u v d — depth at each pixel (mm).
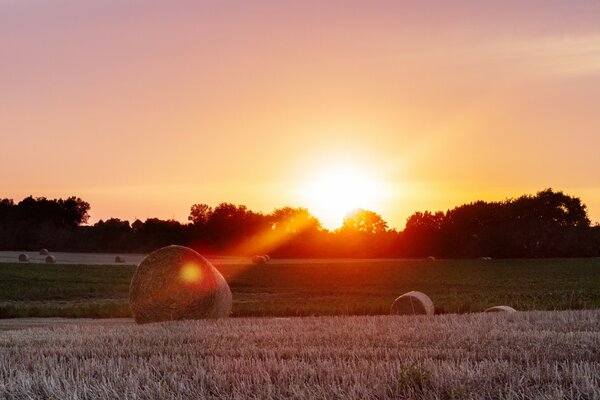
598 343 11273
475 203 112688
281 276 54938
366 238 110062
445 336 12742
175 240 110062
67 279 46500
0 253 87938
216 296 22750
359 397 7969
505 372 8844
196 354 11273
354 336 12969
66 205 124000
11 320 23844
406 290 40531
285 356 10906
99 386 8781
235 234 110688
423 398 7879
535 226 105438
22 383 9047
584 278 53438
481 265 76500
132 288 22812
